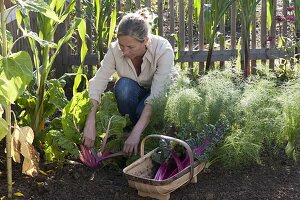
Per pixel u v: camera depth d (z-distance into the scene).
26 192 3.52
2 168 3.83
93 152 3.88
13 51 4.80
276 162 4.00
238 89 4.19
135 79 4.25
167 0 7.77
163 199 3.43
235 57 6.02
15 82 3.06
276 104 4.10
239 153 3.75
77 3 5.81
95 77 4.10
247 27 5.58
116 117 3.94
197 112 3.85
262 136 3.88
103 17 5.50
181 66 6.05
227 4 5.45
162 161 3.60
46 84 4.18
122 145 4.01
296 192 3.60
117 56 4.09
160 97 3.89
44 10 3.20
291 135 3.98
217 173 3.82
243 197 3.53
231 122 3.90
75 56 5.87
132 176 3.40
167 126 3.95
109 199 3.51
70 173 3.78
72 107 3.86
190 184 3.66
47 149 3.85
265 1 6.00
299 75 4.50
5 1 4.70
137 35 3.75
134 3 6.39
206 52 6.02
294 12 6.11
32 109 4.07
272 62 6.11
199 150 3.64
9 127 3.31
